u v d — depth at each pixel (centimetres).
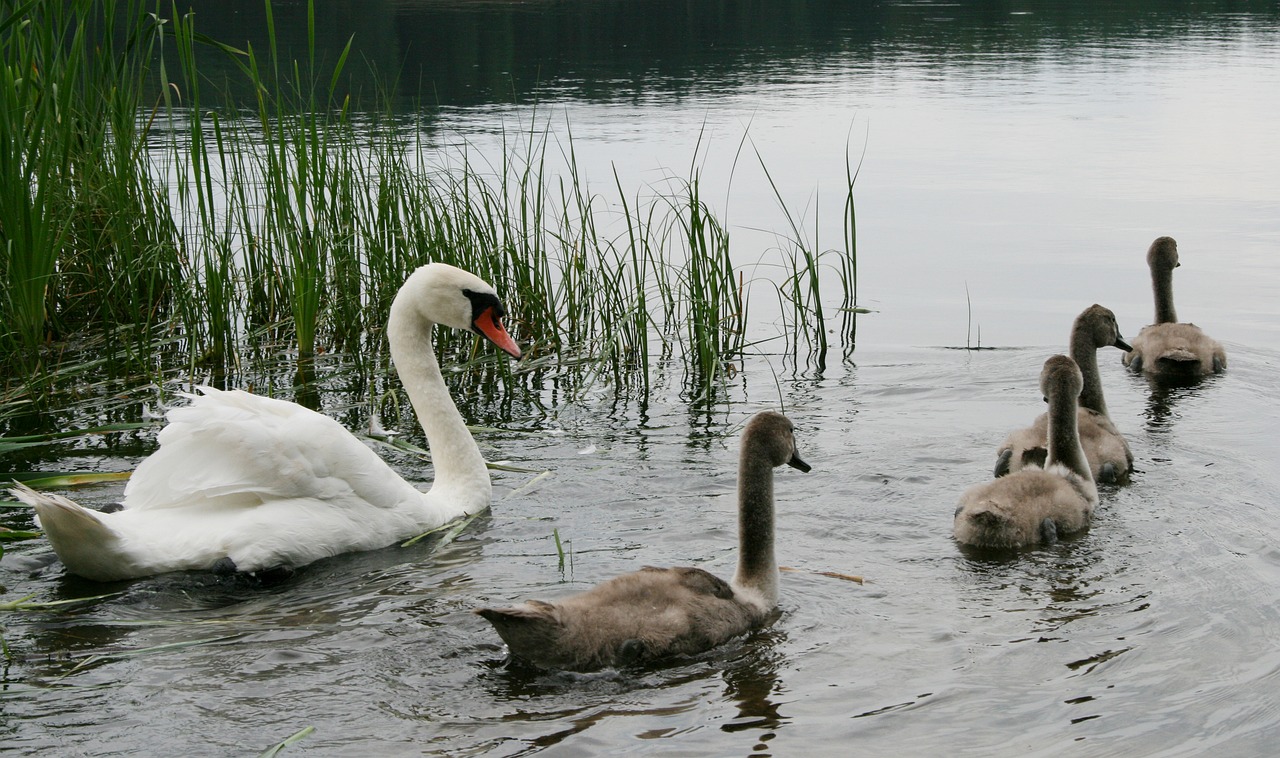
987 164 2369
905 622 789
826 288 1728
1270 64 3469
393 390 1334
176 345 1507
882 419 1241
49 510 806
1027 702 687
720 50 3922
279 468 893
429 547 934
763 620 794
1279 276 1706
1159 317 1525
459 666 728
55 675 714
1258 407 1263
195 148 1431
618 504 1015
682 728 659
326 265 1561
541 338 1543
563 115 2709
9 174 1302
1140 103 2933
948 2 5347
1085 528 947
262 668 724
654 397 1342
